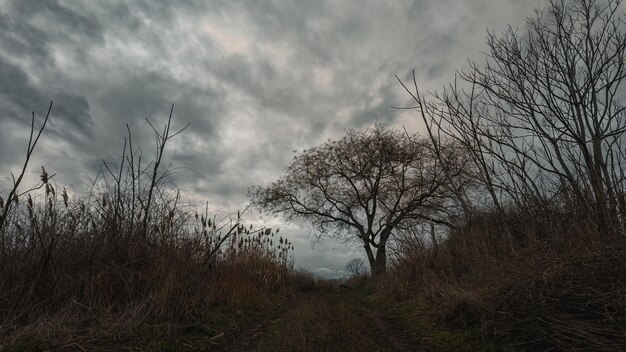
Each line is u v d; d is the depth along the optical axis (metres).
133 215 6.65
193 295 6.21
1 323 4.28
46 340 3.98
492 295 4.48
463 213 7.61
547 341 3.61
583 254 3.74
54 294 4.99
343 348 4.27
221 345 4.87
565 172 5.13
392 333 5.45
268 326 6.25
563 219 5.00
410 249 8.81
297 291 13.45
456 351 4.27
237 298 7.64
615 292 3.21
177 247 6.64
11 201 5.12
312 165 30.03
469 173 6.45
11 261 5.05
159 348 4.28
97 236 6.05
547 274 3.75
